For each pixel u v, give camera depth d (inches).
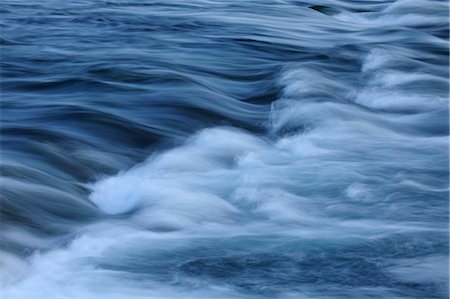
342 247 478.9
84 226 515.5
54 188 568.1
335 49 1151.6
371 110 848.3
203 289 427.5
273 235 498.6
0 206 512.7
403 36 1293.1
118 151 680.4
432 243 484.1
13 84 906.1
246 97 892.6
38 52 1093.1
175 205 542.0
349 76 999.6
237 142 716.0
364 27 1402.6
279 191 575.2
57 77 933.8
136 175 626.8
